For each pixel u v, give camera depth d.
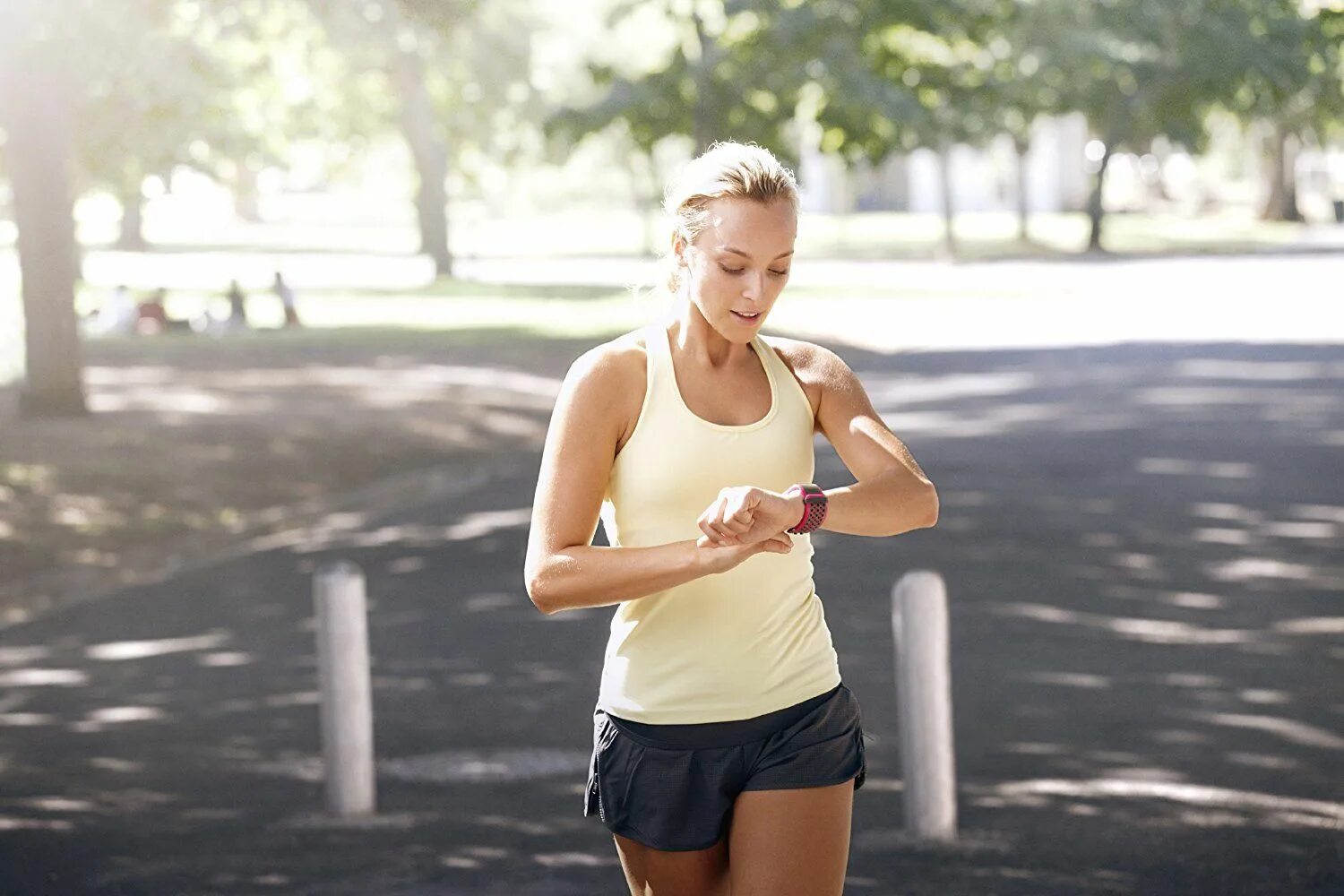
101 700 11.52
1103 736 9.84
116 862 8.03
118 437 22.72
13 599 15.45
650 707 4.46
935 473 21.25
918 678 8.05
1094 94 75.19
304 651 12.90
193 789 9.26
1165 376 31.64
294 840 8.29
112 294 43.44
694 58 43.94
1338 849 7.77
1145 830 8.12
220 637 13.51
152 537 18.19
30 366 24.62
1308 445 22.70
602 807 4.61
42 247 24.53
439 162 62.84
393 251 88.06
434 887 7.57
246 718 10.88
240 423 24.55
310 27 33.38
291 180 122.12
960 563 15.54
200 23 28.25
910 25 42.75
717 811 4.48
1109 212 120.06
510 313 46.72
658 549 4.23
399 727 10.42
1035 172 123.31
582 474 4.37
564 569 4.28
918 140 67.88
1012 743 9.73
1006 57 71.94
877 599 14.07
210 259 79.06
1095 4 74.19
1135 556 15.66
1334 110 88.75
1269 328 41.16
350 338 39.94
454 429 26.02
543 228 110.81
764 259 4.24
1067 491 19.56
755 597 4.44
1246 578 14.56
